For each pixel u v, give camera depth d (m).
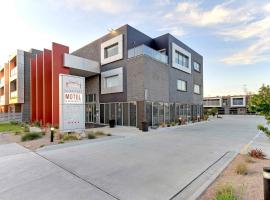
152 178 5.03
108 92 21.73
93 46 24.89
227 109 65.50
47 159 7.09
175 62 23.92
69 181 4.88
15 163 6.58
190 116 27.80
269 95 5.15
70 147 9.30
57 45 18.44
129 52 19.61
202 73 33.12
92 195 4.04
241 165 5.40
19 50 25.48
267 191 3.22
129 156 7.40
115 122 20.77
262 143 9.98
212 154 7.61
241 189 4.02
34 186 4.56
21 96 25.27
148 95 18.17
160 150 8.44
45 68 19.38
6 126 19.72
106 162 6.60
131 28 20.66
